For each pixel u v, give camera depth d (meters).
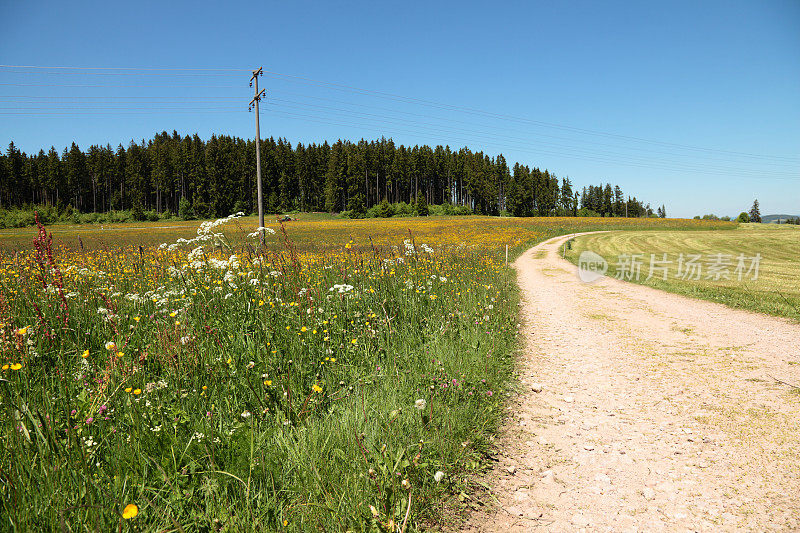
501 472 3.07
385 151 129.12
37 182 110.38
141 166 114.31
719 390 4.56
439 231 52.28
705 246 34.31
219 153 112.31
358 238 42.47
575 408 4.23
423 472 2.79
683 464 3.16
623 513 2.63
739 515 2.57
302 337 4.36
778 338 6.73
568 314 9.22
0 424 2.46
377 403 3.57
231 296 5.02
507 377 5.00
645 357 5.92
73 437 2.36
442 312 6.53
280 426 3.01
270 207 116.69
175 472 2.29
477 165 132.75
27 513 1.90
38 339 3.64
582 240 44.44
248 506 2.21
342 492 2.49
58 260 8.95
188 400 3.09
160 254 8.12
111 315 4.07
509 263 22.80
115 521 2.00
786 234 44.91
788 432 3.53
